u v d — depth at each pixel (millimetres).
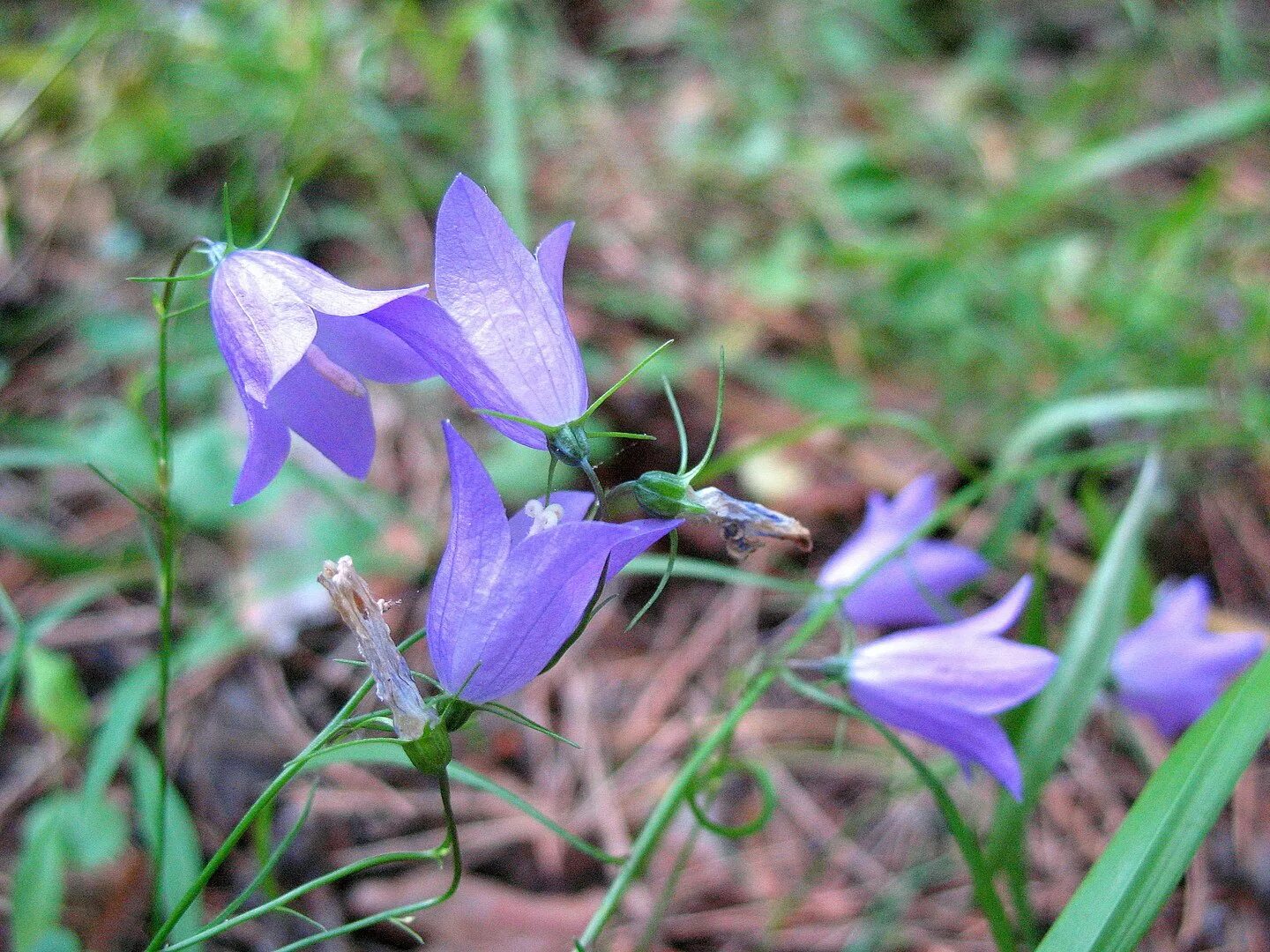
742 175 343
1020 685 137
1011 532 203
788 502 253
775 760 217
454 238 105
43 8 360
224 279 108
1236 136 379
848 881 200
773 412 271
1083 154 316
